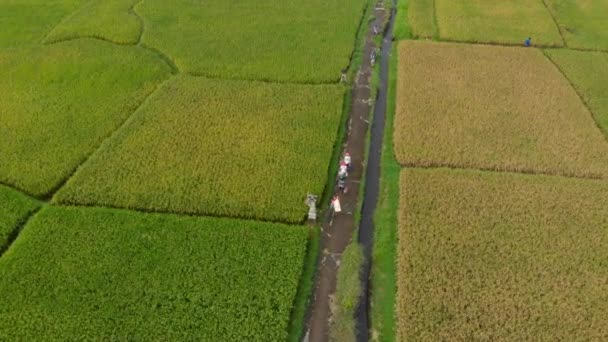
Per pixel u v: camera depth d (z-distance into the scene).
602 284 22.14
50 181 27.55
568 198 26.33
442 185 27.17
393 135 31.19
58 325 20.56
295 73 36.78
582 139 30.55
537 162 28.83
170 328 20.45
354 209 26.38
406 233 24.47
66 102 33.38
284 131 30.88
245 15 44.50
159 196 26.39
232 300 21.47
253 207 25.89
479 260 23.09
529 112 32.91
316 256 23.95
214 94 34.19
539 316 20.89
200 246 23.78
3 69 36.47
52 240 24.06
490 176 27.84
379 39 42.09
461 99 34.12
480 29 43.12
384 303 22.05
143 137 30.22
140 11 44.84
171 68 37.31
